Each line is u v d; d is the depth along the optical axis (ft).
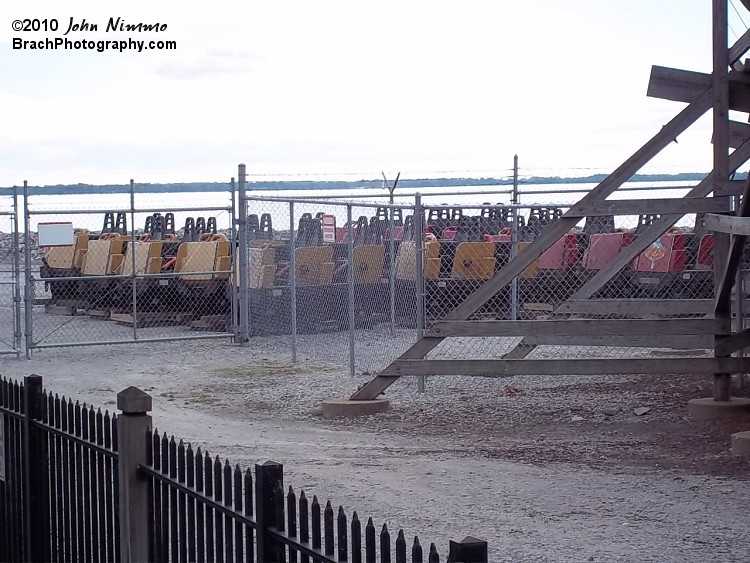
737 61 38.96
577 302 46.39
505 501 27.17
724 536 23.68
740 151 38.22
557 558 22.15
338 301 63.21
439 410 41.09
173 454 16.43
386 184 75.51
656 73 38.19
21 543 22.89
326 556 12.01
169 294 71.97
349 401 40.83
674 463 31.32
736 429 35.50
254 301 66.39
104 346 63.36
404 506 26.78
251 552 13.96
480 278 63.82
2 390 23.50
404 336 61.62
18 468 22.80
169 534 16.85
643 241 45.57
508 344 61.26
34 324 75.31
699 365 38.01
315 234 64.85
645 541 23.36
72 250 81.35
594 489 28.35
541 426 37.65
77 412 19.81
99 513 18.93
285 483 29.37
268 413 41.50
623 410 40.11
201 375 51.57
